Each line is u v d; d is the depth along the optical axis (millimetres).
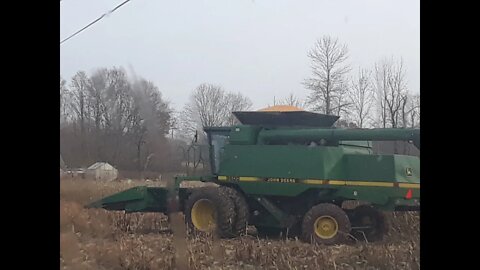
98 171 25344
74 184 18703
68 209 12289
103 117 26266
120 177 24516
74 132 26891
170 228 12320
